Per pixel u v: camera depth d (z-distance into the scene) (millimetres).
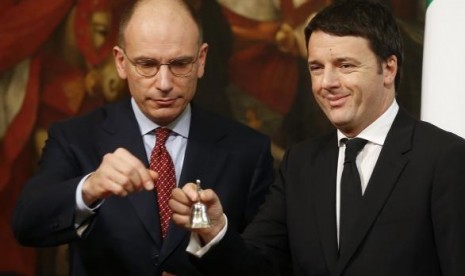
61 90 9086
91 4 9070
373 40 4691
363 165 4863
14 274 8695
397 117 4926
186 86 5492
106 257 5520
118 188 4535
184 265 5512
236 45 9094
